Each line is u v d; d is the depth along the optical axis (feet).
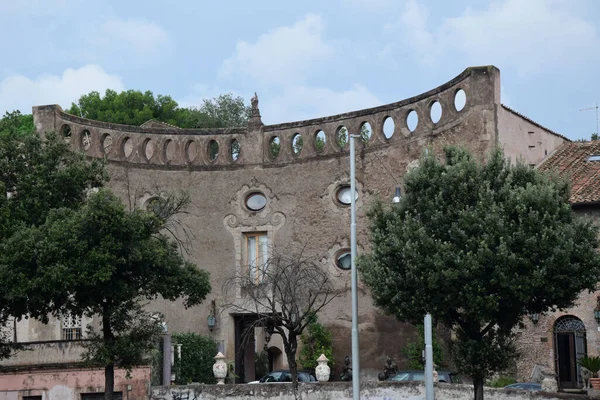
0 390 112.78
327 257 125.59
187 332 126.21
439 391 98.63
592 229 86.43
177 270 92.12
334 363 123.03
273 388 103.96
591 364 99.50
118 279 88.53
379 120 125.39
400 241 86.63
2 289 87.15
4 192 90.38
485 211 85.76
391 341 120.37
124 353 89.25
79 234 86.28
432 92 121.80
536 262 83.87
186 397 106.52
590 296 109.09
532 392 94.48
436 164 90.58
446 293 85.40
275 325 105.81
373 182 124.26
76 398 110.32
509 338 93.15
